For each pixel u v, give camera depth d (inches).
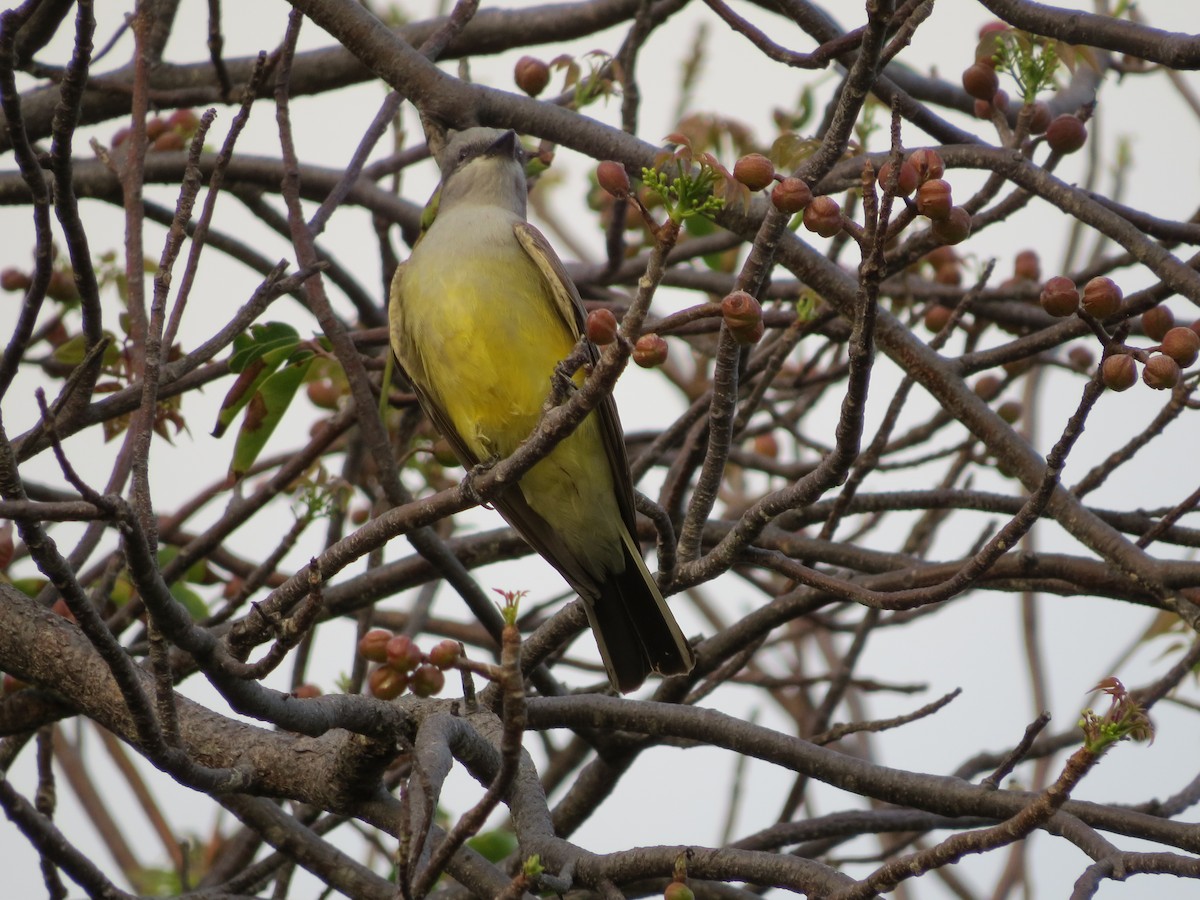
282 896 391.9
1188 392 379.2
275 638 289.6
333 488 407.2
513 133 448.8
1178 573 349.4
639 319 234.1
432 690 311.3
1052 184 386.0
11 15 277.9
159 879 469.7
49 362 451.5
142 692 265.4
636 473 427.8
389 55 441.1
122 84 493.0
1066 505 364.8
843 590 312.5
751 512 319.3
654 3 498.6
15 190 479.5
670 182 278.7
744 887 441.7
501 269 407.8
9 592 348.8
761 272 303.3
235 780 296.0
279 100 418.0
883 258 254.7
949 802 327.6
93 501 235.0
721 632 413.7
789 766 348.5
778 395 528.4
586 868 299.9
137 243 353.1
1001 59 394.0
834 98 429.1
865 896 255.6
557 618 379.6
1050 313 262.8
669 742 412.5
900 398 398.9
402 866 234.7
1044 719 323.6
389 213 507.2
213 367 428.8
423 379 422.6
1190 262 386.6
